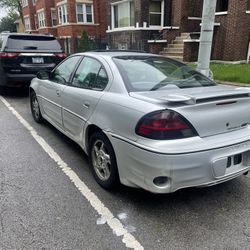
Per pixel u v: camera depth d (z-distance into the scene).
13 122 6.07
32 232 2.64
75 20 24.34
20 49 7.91
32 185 3.47
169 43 16.78
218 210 3.01
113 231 2.67
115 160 3.11
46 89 5.07
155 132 2.59
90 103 3.47
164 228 2.72
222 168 2.75
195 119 2.68
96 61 3.77
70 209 3.00
